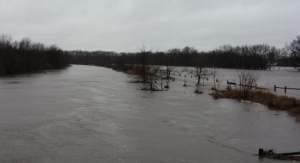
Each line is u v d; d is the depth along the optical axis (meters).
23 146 17.59
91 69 120.69
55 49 129.12
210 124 24.03
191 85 56.06
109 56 196.38
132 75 81.12
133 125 23.25
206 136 20.50
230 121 25.20
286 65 172.25
